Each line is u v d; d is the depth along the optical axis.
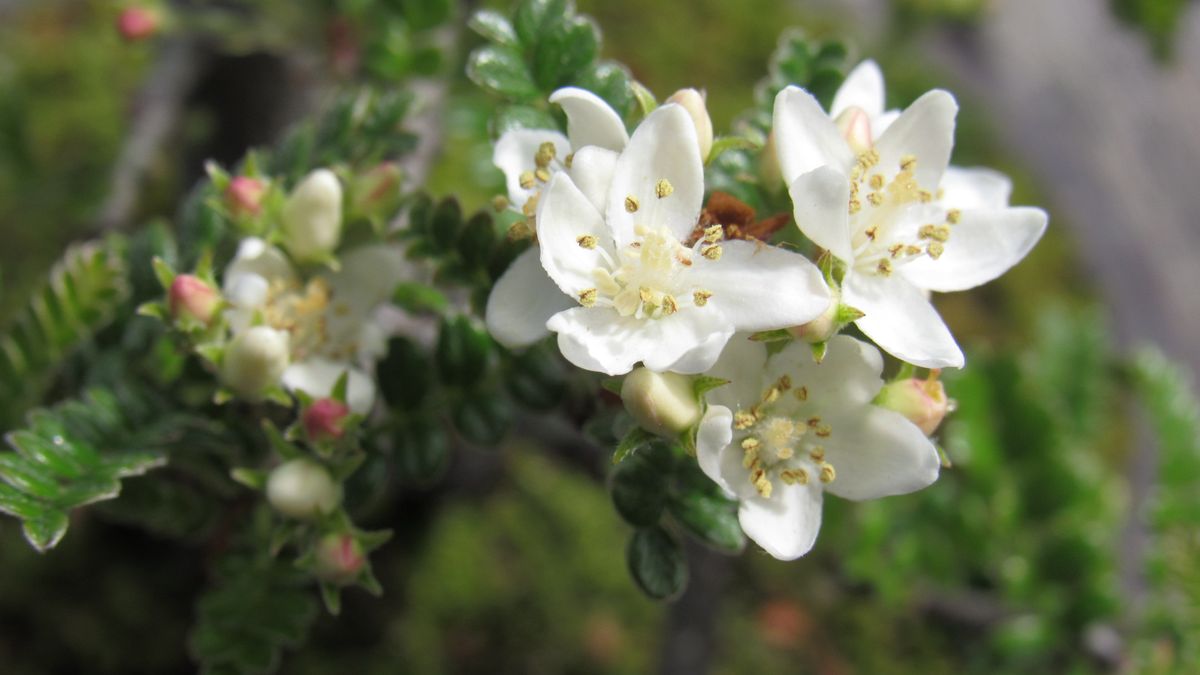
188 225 0.09
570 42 0.08
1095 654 0.12
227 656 0.08
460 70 0.12
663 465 0.07
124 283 0.09
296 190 0.07
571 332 0.06
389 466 0.08
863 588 0.13
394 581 0.15
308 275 0.08
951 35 0.21
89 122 0.17
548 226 0.06
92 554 0.14
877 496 0.06
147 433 0.08
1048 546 0.12
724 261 0.06
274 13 0.12
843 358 0.06
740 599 0.15
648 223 0.06
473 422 0.08
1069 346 0.14
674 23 0.19
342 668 0.14
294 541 0.08
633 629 0.15
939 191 0.07
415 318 0.09
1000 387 0.13
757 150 0.07
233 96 0.13
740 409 0.07
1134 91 0.21
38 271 0.15
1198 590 0.11
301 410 0.07
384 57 0.11
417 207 0.08
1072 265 0.19
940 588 0.13
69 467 0.07
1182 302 0.19
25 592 0.14
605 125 0.06
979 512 0.13
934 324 0.06
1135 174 0.20
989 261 0.07
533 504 0.15
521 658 0.14
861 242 0.07
